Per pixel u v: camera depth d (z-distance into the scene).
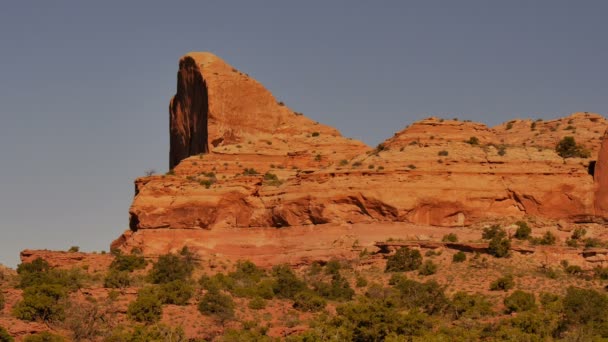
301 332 120.38
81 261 146.62
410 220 146.50
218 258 149.50
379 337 118.06
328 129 177.75
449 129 159.50
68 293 128.75
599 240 142.50
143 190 154.38
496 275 134.12
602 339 113.44
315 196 148.75
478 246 139.38
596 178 148.62
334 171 150.12
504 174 149.62
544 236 142.25
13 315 120.31
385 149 157.62
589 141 168.62
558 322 120.38
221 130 173.88
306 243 147.38
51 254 146.38
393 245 142.00
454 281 133.88
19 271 141.25
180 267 141.75
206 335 121.00
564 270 135.88
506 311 125.19
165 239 151.62
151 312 124.25
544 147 164.62
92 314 122.50
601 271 134.50
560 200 148.12
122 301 128.00
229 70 179.12
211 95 174.75
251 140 172.25
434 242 141.50
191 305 128.75
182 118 187.12
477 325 121.44
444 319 124.81
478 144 156.12
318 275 142.25
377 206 147.00
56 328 119.50
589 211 147.50
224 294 131.12
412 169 148.88
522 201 148.25
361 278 137.75
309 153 167.88
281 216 149.88
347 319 120.75
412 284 131.62
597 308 121.62
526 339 115.31
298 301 130.12
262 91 177.75
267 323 125.50
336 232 147.12
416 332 118.38
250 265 146.12
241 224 152.38
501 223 146.38
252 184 154.88
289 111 179.75
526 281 132.62
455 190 147.75
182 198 153.12
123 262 143.62
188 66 183.38
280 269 144.25
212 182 155.50
